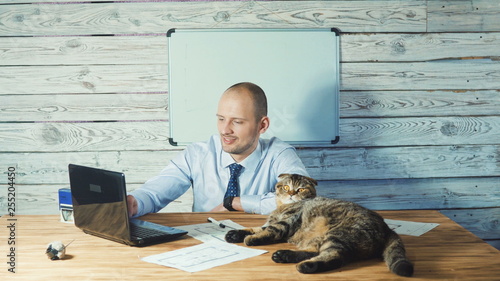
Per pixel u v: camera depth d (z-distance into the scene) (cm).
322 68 298
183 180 266
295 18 296
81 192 181
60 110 297
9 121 297
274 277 140
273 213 187
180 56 295
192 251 163
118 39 295
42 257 158
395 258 143
